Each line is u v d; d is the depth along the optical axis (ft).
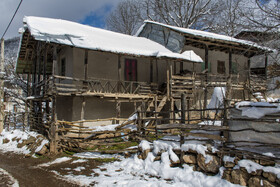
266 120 16.90
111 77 51.49
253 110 17.46
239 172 16.93
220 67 66.18
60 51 54.03
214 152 19.16
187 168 20.21
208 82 53.26
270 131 16.70
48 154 31.55
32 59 60.75
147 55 44.91
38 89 48.93
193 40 54.60
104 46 41.73
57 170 24.81
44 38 36.01
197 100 57.21
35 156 32.04
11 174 24.20
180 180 19.40
